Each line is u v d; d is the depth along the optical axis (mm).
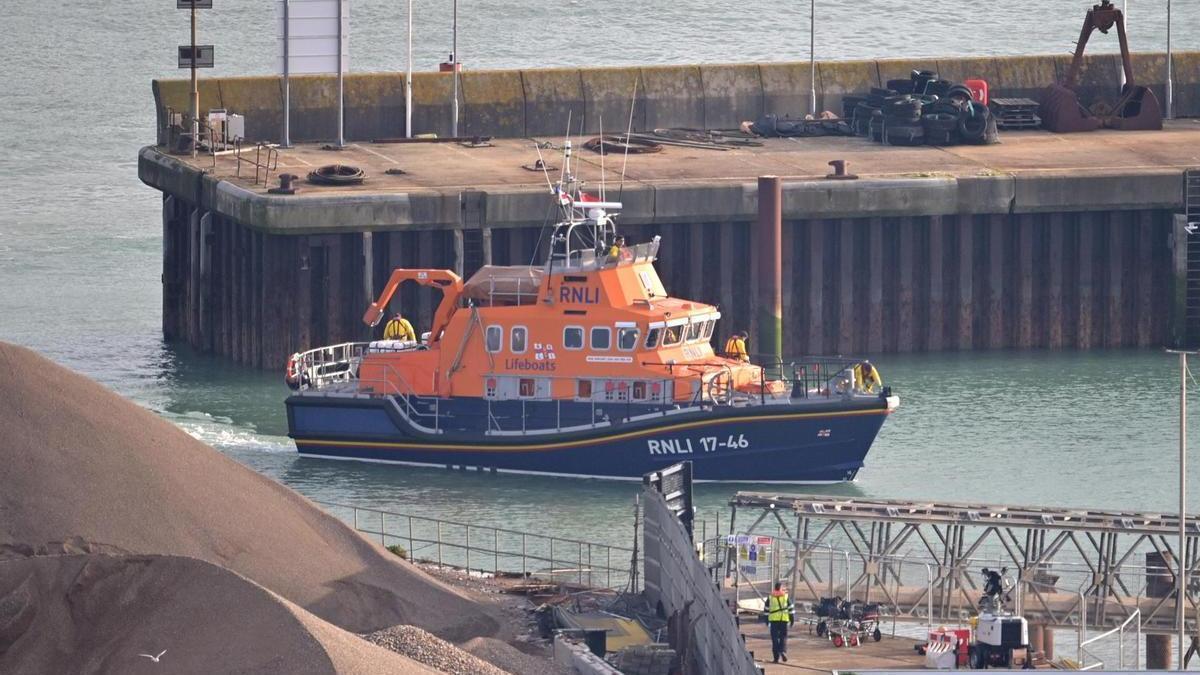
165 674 121438
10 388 148500
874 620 143500
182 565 128250
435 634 143375
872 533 155375
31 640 126125
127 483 145625
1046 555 151500
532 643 146125
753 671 120750
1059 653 157625
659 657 138750
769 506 157125
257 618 123875
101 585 128250
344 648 122562
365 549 152250
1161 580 152000
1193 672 121312
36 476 143250
